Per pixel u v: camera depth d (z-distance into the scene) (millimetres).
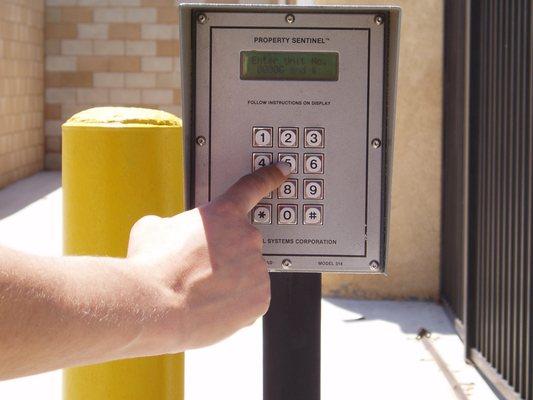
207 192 1064
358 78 1057
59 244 5348
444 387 2963
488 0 2951
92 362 668
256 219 1068
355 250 1075
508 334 2729
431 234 3996
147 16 9672
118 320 665
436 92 3900
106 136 1721
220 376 3057
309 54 1055
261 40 1052
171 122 1788
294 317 1168
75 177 1747
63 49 9727
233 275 764
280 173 963
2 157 8102
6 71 8219
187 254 753
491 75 2922
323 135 1062
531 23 2482
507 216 2764
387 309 3906
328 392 2908
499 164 2822
